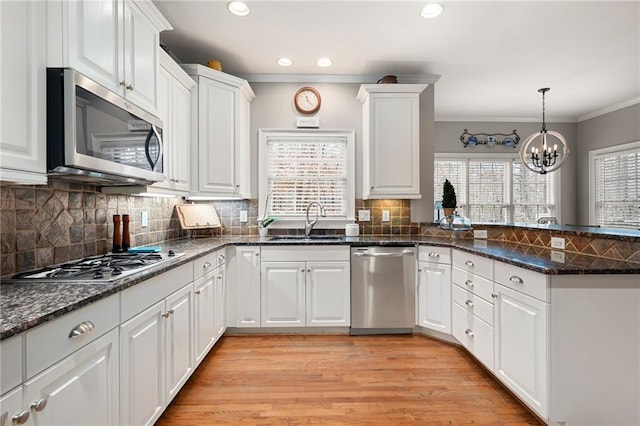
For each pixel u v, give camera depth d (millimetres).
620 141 4922
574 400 1571
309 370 2287
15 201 1428
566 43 2891
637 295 1579
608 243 1861
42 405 912
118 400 1277
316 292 2889
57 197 1669
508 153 5719
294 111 3461
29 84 1179
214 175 2895
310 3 2277
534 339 1663
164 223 2857
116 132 1562
